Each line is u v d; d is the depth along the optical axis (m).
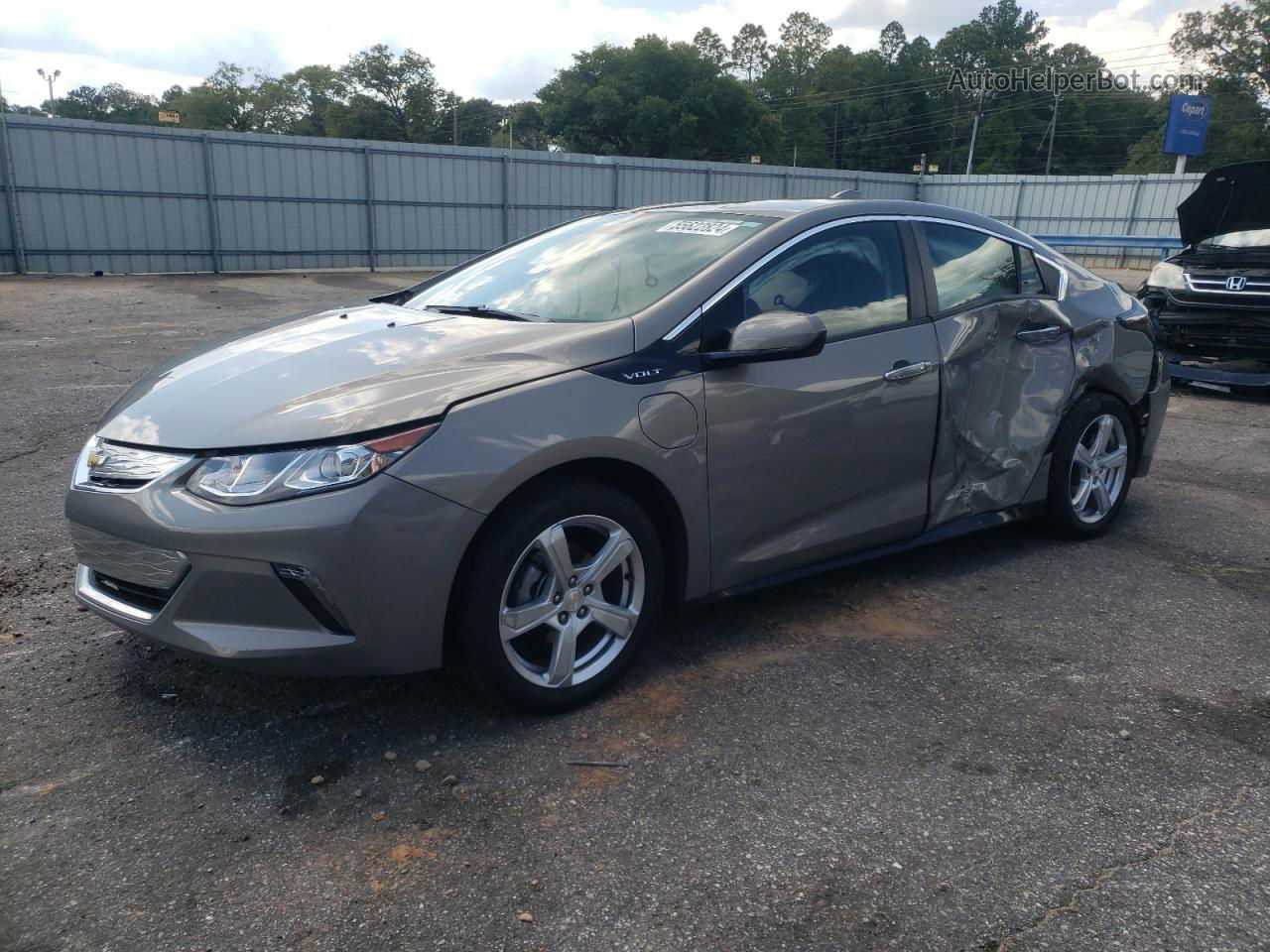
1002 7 94.69
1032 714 2.92
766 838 2.30
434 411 2.52
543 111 67.69
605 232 3.82
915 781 2.54
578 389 2.73
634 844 2.28
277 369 2.87
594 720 2.83
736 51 94.25
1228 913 2.06
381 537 2.42
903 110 86.81
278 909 2.05
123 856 2.21
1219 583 4.03
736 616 3.59
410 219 24.36
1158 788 2.53
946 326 3.70
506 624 2.67
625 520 2.86
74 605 3.57
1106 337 4.34
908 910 2.06
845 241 3.52
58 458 5.55
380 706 2.88
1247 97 61.56
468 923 2.01
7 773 2.53
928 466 3.70
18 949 1.93
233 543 2.40
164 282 19.38
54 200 19.84
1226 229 8.78
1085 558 4.30
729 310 3.11
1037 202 32.69
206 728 2.76
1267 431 7.04
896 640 3.42
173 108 81.38
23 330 11.49
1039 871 2.20
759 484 3.17
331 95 78.44
